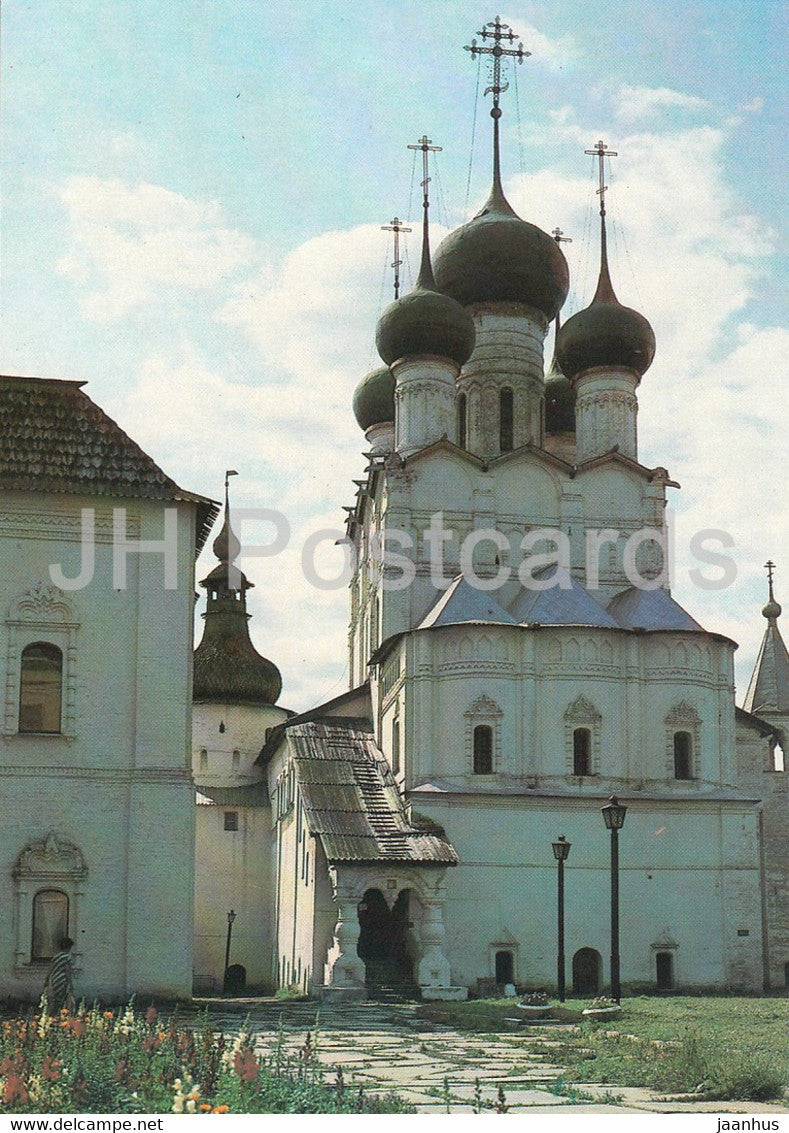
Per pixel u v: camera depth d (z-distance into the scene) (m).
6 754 38.44
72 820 38.41
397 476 59.41
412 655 54.00
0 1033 21.17
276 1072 16.88
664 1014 32.34
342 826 50.34
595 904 51.81
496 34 69.12
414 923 48.88
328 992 46.50
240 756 74.88
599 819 52.44
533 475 60.66
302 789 52.66
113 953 37.91
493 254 64.75
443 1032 30.77
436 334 61.56
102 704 39.22
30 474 39.47
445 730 53.25
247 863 71.25
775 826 63.41
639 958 51.78
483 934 50.66
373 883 48.66
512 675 53.53
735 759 56.12
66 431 40.34
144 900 38.22
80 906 37.97
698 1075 20.55
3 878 37.75
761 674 68.69
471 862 51.19
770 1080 19.83
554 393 74.94
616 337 63.16
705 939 52.34
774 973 61.41
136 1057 17.92
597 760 53.28
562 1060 24.22
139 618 39.81
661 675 54.56
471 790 51.91
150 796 38.78
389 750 56.22
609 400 63.12
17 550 39.56
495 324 65.19
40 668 39.41
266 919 70.62
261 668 76.56
